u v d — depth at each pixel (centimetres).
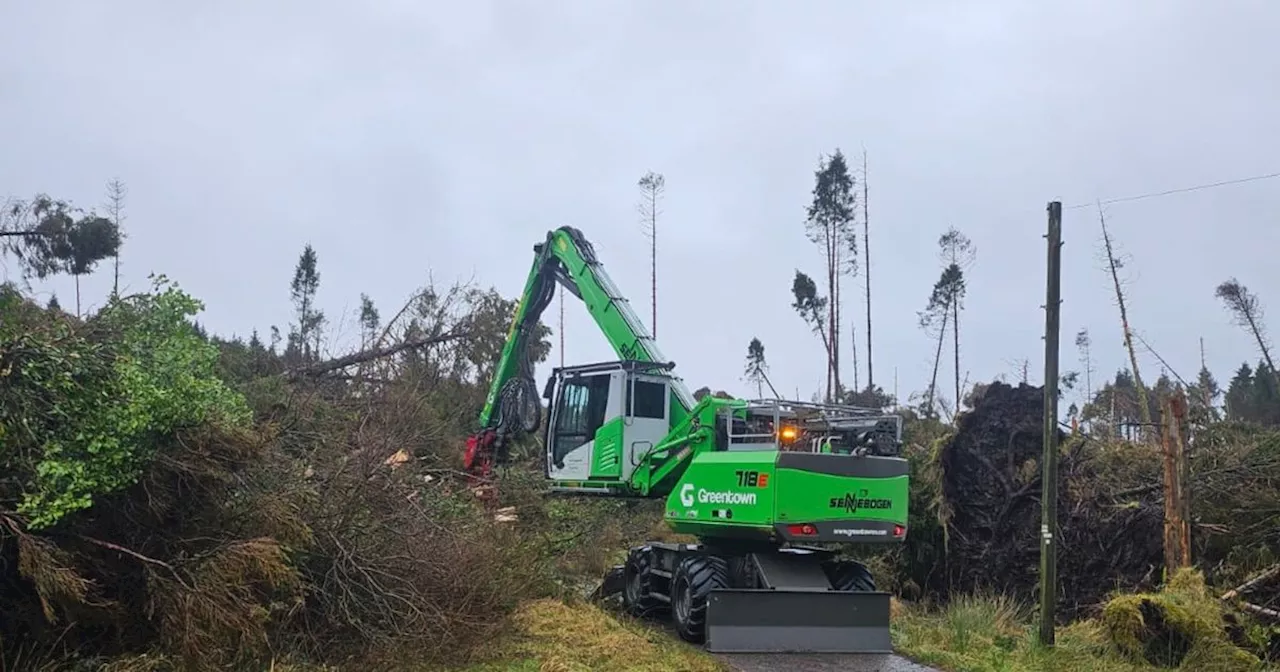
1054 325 1009
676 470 1138
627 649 869
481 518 1025
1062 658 948
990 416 1462
